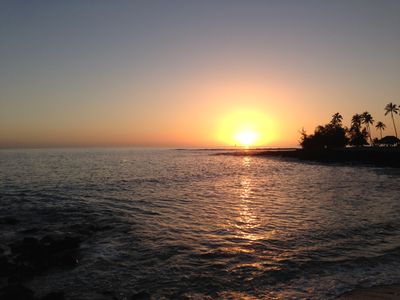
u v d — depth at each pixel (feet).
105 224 53.47
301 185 106.52
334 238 44.19
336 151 307.37
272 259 36.45
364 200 74.49
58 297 27.78
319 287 28.96
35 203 73.41
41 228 52.29
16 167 202.59
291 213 60.64
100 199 78.48
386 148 303.89
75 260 36.40
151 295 28.45
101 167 204.03
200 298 27.76
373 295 27.02
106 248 41.27
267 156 433.89
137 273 33.30
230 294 28.32
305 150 380.17
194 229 49.70
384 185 103.60
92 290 29.76
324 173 156.04
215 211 63.21
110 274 33.17
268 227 50.42
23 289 28.73
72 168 193.67
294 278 31.22
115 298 28.17
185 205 69.92
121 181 119.03
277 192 89.86
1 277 33.04
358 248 39.88
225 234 46.80
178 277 32.14
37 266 34.99
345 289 28.35
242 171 173.17
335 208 65.10
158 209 65.62
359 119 401.29
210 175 146.82
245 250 39.70
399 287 28.58
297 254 37.93
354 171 166.40
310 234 46.21
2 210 65.77
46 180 123.75
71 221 56.34
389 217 56.39
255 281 30.81
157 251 39.78
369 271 32.48
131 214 60.95
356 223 52.16
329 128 369.30
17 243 43.55
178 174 151.33
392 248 39.70
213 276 32.17
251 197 80.84
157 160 320.91
